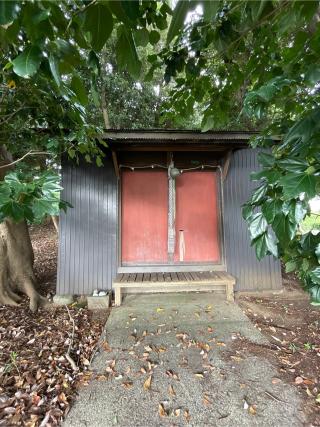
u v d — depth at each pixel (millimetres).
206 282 3600
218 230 4184
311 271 1111
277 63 1725
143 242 4125
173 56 1769
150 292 3920
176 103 2180
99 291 3775
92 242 3865
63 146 2955
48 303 3674
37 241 7965
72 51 851
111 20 787
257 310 3408
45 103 2244
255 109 1504
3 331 2857
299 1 959
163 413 1785
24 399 1876
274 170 1087
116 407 1838
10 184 1266
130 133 3531
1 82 1854
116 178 3932
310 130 1015
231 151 3793
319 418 1728
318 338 2707
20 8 681
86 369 2240
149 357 2402
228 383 2061
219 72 1958
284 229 977
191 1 637
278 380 2078
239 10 1276
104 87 6652
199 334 2785
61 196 3822
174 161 4160
